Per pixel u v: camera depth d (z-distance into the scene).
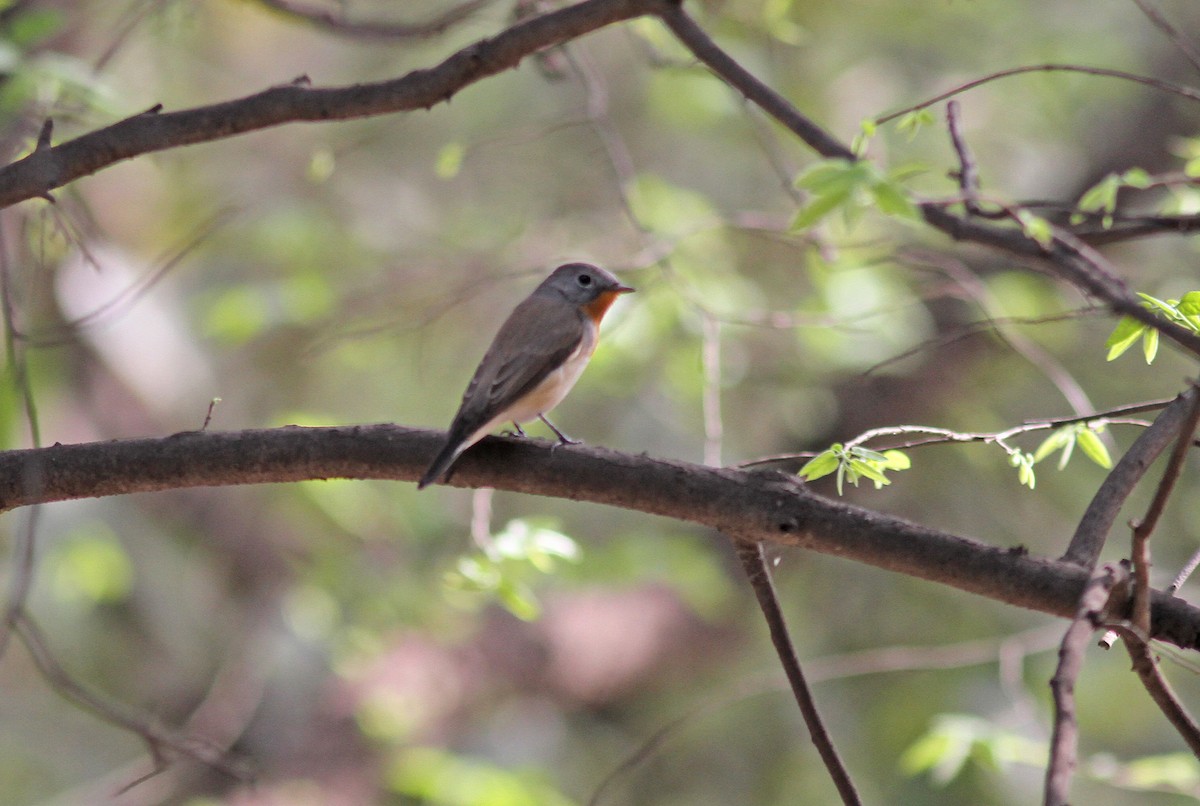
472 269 13.38
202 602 13.92
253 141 15.14
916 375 13.73
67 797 12.77
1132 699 13.99
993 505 14.12
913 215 4.49
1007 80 15.28
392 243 14.88
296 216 14.26
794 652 5.53
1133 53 15.50
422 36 8.31
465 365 14.66
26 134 7.25
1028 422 5.95
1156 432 5.33
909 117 6.56
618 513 14.78
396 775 12.25
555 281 7.36
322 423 11.14
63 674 6.45
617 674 13.79
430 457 5.46
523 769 12.50
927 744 8.66
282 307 13.23
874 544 5.10
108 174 13.07
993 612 13.95
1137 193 11.48
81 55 10.21
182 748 6.86
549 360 6.81
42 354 11.53
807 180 4.62
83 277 11.44
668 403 14.62
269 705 13.44
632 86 16.30
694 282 12.38
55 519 12.60
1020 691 9.20
